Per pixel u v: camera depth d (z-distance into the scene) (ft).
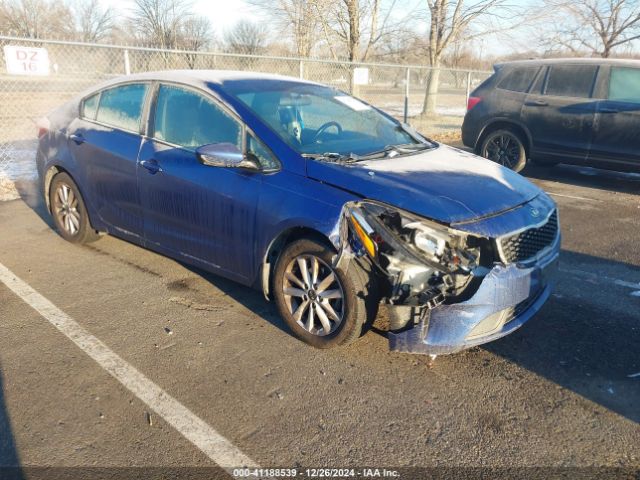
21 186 25.53
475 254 10.21
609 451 8.82
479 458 8.65
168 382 10.52
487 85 29.50
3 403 9.80
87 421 9.38
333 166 11.62
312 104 14.40
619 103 25.20
